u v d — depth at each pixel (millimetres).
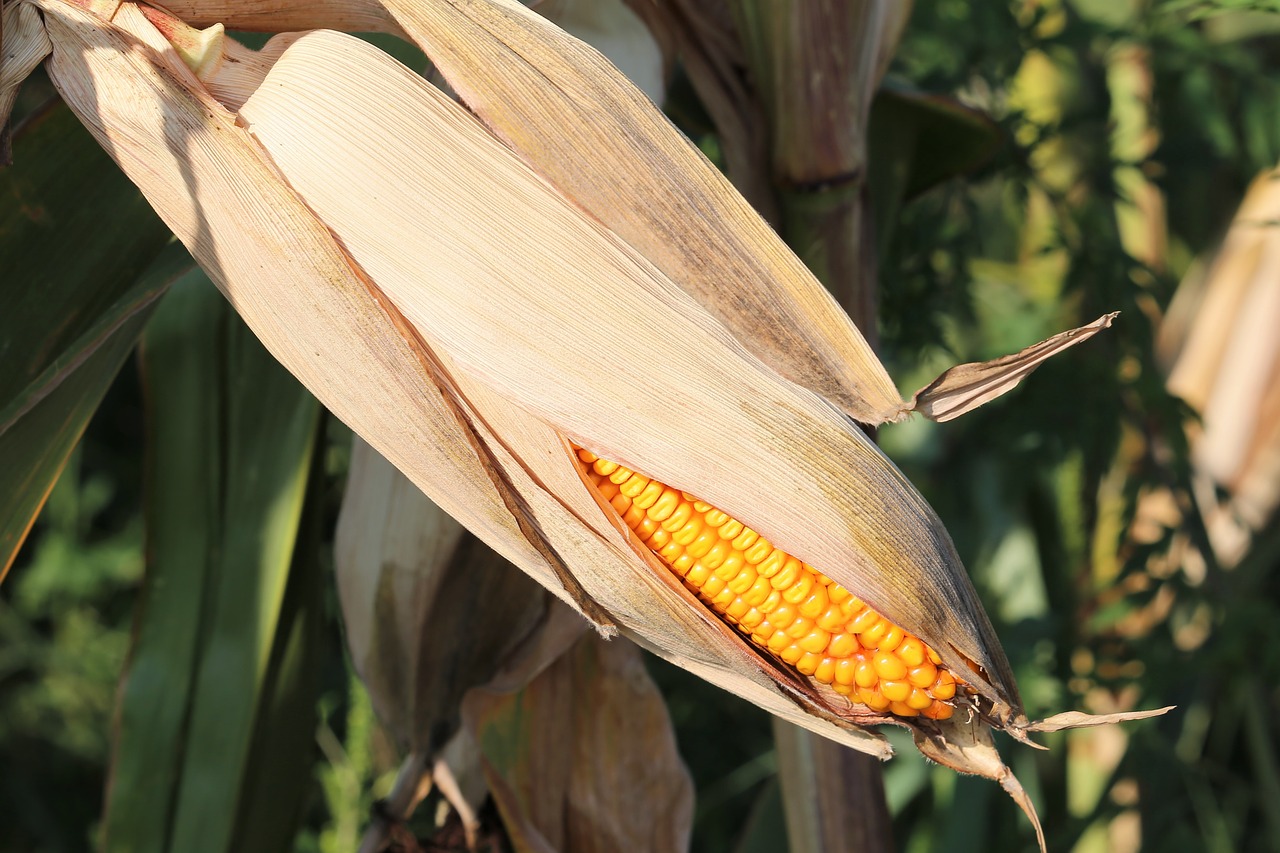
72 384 655
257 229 583
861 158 705
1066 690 975
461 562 706
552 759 731
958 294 938
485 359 584
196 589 752
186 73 590
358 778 828
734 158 718
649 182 595
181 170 585
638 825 736
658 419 584
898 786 1191
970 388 598
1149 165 974
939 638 581
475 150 587
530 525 588
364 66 587
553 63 594
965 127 783
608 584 593
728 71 714
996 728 597
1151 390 902
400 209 583
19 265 650
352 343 585
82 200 655
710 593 593
